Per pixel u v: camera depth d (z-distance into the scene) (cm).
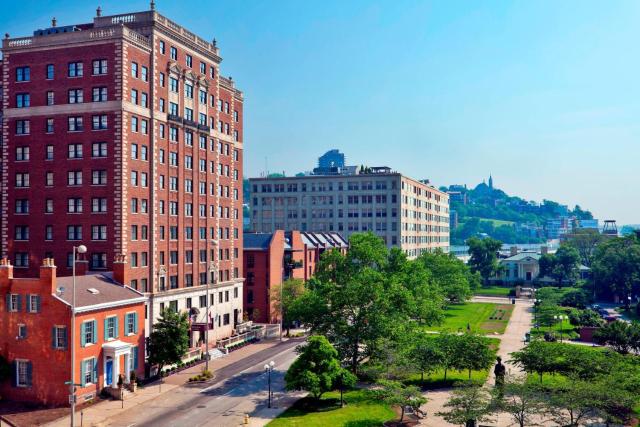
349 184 16725
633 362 5744
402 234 16512
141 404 5725
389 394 5016
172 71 8262
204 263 9062
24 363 5747
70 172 7444
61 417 5269
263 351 8538
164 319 6750
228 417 5275
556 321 10712
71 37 7438
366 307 6669
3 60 7762
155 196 7806
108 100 7275
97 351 5922
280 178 17175
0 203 7956
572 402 4316
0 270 5809
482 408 4591
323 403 5706
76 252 7362
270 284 10894
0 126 8094
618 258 14638
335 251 7638
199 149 8975
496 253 19962
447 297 13900
